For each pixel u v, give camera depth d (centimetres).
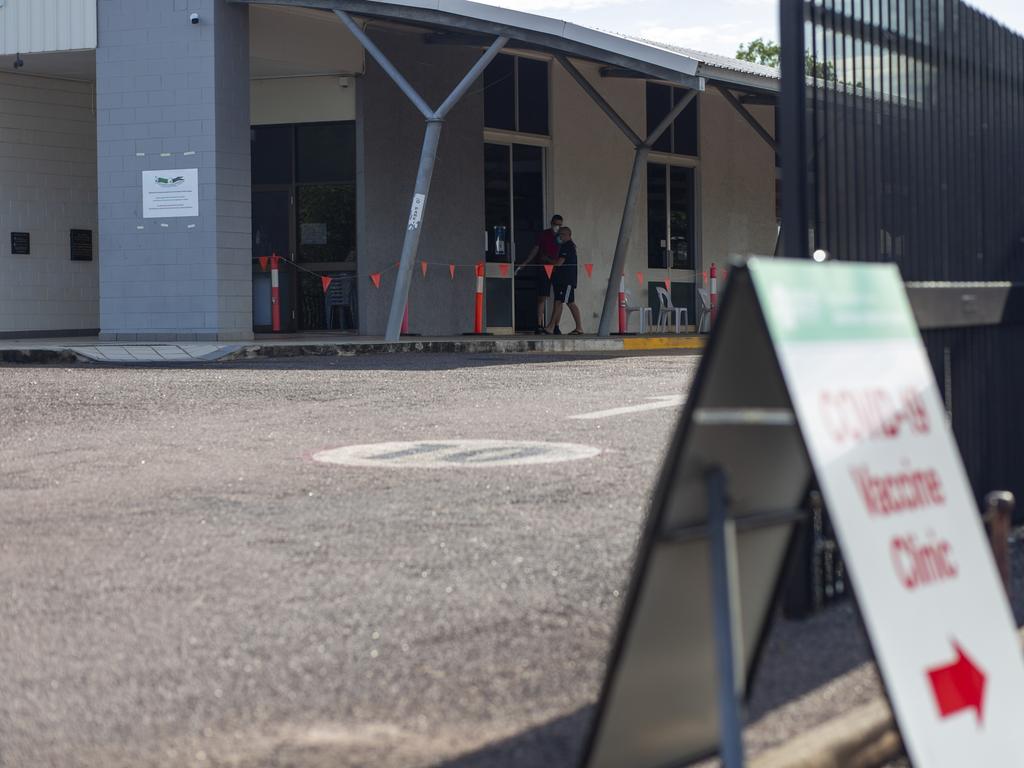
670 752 321
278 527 629
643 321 2542
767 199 2898
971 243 565
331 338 1983
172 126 1906
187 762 344
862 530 308
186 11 1895
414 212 1797
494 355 1706
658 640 308
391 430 947
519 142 2375
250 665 424
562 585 517
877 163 492
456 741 356
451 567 547
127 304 1930
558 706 383
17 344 1744
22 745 358
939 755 311
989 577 342
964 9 564
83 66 2106
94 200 2261
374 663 425
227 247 1906
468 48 2270
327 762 342
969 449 554
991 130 589
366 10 1798
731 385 297
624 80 2555
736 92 2395
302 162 2175
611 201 2542
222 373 1313
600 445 865
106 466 807
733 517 315
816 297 310
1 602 504
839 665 417
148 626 468
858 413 315
